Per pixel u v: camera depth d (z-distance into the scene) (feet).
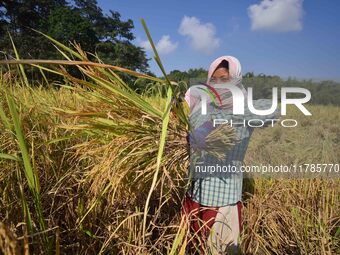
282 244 9.28
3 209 7.19
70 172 8.04
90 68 7.23
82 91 7.57
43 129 8.73
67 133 8.85
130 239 7.40
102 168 7.14
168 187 8.04
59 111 7.88
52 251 6.59
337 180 9.68
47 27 102.63
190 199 8.46
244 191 10.56
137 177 7.09
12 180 7.41
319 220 8.79
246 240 8.91
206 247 7.37
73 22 97.55
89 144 7.53
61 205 7.86
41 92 10.33
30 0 126.41
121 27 132.87
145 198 8.15
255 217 9.42
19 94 9.45
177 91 6.88
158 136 7.23
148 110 7.25
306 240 8.96
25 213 6.00
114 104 7.32
